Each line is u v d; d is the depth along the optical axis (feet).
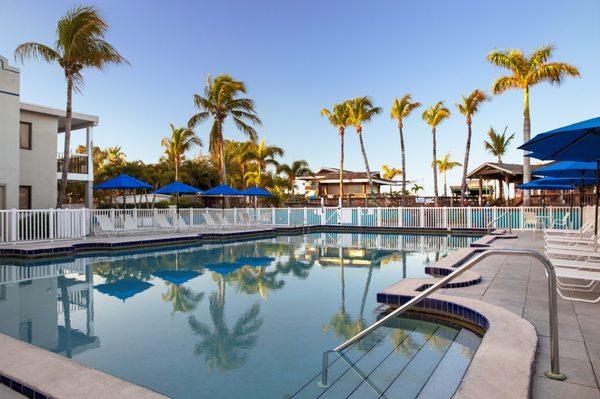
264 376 11.73
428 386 10.72
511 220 62.69
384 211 72.43
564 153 17.53
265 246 48.32
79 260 36.58
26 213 42.52
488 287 20.06
